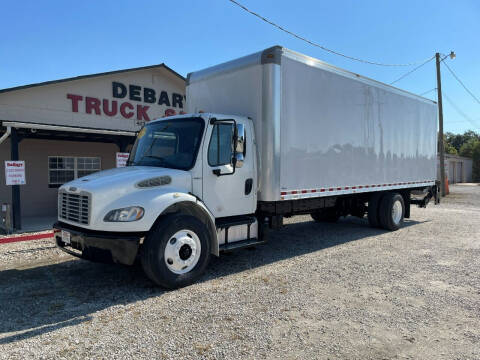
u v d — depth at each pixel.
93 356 3.25
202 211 5.40
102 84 14.05
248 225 6.19
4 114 11.88
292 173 6.50
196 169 5.44
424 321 4.01
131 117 14.95
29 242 7.96
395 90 9.54
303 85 6.68
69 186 5.23
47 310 4.31
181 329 3.78
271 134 6.06
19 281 5.41
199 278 5.49
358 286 5.12
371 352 3.35
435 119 11.53
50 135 12.30
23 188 12.91
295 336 3.64
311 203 7.76
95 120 13.91
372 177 8.70
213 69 6.96
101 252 4.75
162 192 5.01
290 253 7.07
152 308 4.35
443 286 5.14
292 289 4.98
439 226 10.39
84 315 4.16
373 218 9.59
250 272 5.80
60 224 5.41
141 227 4.73
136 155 6.25
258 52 6.23
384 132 9.12
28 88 12.19
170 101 16.27
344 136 7.77
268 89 6.04
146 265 4.84
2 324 3.92
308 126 6.82
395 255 6.89
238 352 3.32
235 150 5.67
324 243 8.01
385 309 4.32
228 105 6.66
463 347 3.46
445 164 35.12
